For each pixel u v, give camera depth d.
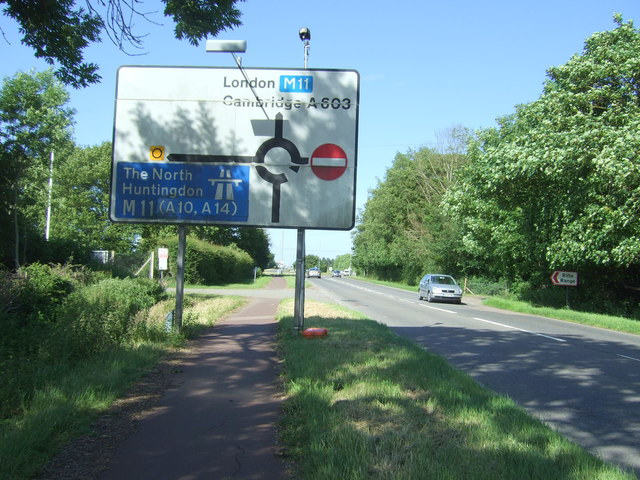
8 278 11.53
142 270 27.08
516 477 3.99
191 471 4.36
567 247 21.72
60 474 4.25
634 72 19.89
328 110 10.95
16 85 18.38
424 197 58.91
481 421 5.41
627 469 4.83
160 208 10.91
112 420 5.64
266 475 4.29
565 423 6.34
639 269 25.20
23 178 18.14
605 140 18.62
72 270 17.33
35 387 6.15
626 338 15.11
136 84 11.03
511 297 32.16
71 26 8.88
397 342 10.73
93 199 46.09
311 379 6.99
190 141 10.96
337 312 17.81
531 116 23.38
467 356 10.92
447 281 31.58
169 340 10.34
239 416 5.84
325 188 10.87
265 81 10.99
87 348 8.21
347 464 4.14
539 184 23.36
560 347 12.55
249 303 23.27
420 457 4.27
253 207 10.88
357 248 85.19
